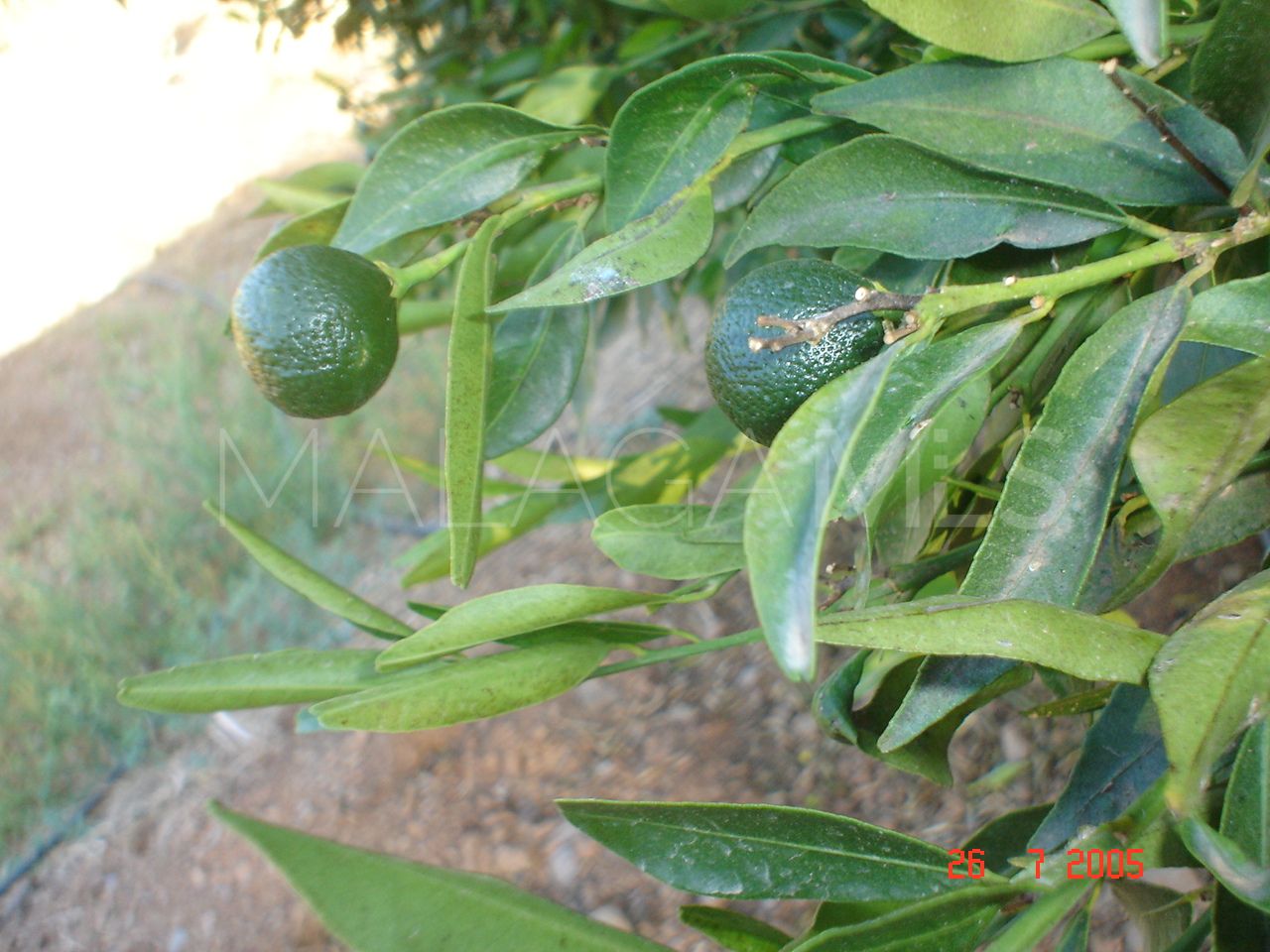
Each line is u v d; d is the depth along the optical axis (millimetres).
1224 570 569
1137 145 249
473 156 317
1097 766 250
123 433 1249
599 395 1079
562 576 892
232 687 292
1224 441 200
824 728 298
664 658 279
